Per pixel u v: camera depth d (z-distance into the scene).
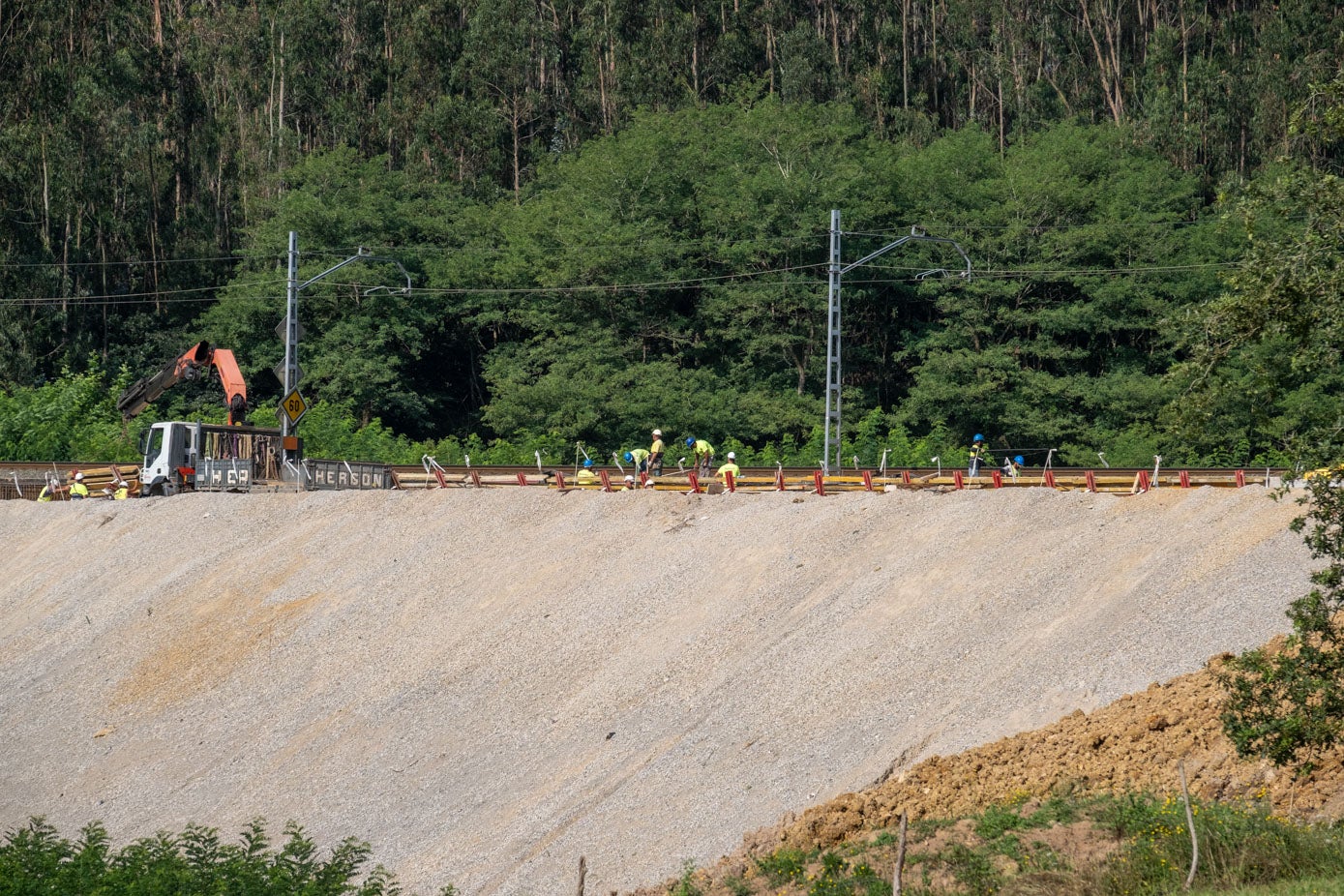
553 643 56.06
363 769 51.44
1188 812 27.86
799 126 165.00
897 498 57.53
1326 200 32.12
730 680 48.81
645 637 54.44
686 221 165.62
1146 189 153.88
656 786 43.62
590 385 145.50
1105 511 51.50
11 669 68.38
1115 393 141.38
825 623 50.41
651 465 78.12
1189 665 39.88
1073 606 46.19
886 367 164.62
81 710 62.31
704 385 153.38
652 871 38.59
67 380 155.88
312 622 63.78
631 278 156.75
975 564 50.72
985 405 143.75
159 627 67.31
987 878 30.70
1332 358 31.88
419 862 43.84
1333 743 33.66
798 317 156.75
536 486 82.81
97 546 78.81
